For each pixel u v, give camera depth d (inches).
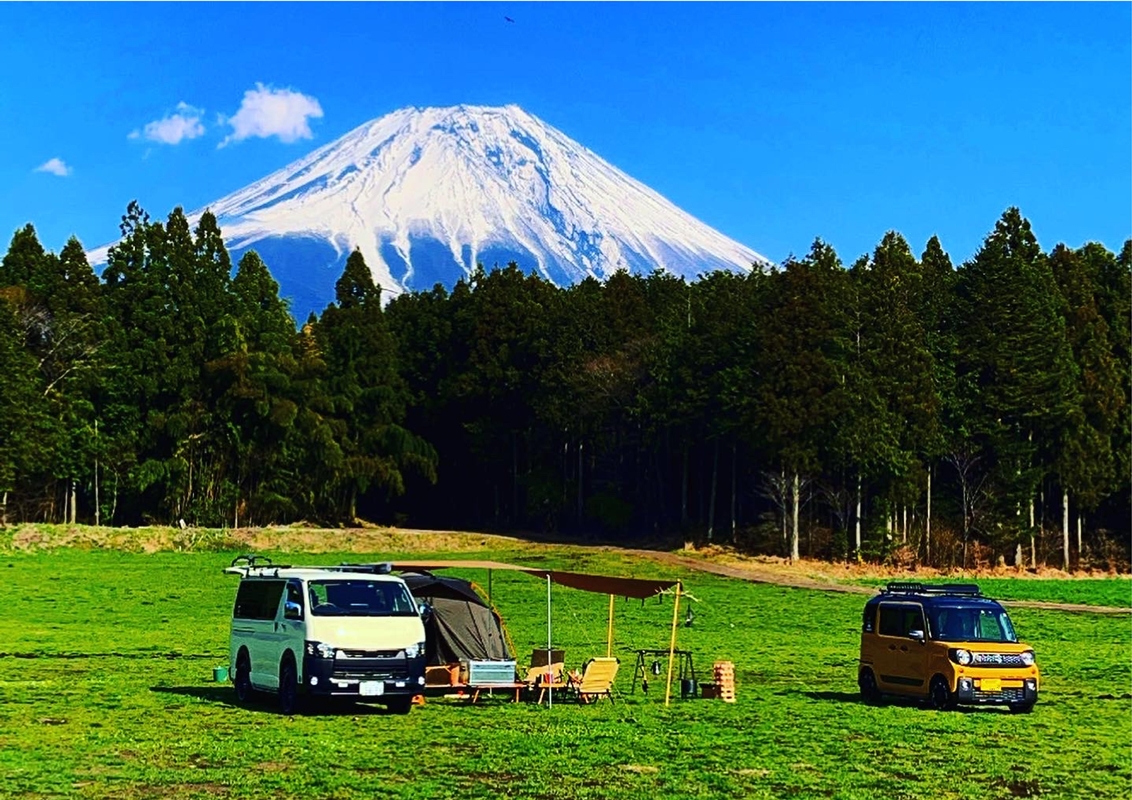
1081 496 3528.5
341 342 4062.5
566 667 1423.5
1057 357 3479.3
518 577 2810.0
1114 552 3710.6
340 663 936.3
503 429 4128.9
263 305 3909.9
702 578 2977.4
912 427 3388.3
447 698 1120.8
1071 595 2891.2
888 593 1186.6
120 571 2674.7
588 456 4136.3
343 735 855.7
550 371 3882.9
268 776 682.2
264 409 3533.5
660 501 3909.9
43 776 669.3
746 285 3759.8
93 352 3376.0
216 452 3548.2
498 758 768.3
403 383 4197.8
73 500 3380.9
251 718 934.4
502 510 4365.2
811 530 3555.6
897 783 721.6
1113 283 3951.8
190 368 3496.6
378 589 983.6
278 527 3476.9
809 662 1557.6
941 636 1094.4
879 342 3420.3
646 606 2389.3
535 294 4232.3
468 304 4343.0
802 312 3312.0
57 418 3267.7
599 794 658.8
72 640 1630.2
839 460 3329.2
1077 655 1717.5
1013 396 3469.5
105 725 881.5
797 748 843.4
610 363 3801.7
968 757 824.3
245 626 1045.8
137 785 653.9
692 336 3602.4
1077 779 753.6
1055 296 3590.1
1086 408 3560.5
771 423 3255.4
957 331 3651.6
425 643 1054.4
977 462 3612.2
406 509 4384.8
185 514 3491.6
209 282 3693.4
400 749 799.7
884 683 1135.6
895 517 3553.2
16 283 3506.4
